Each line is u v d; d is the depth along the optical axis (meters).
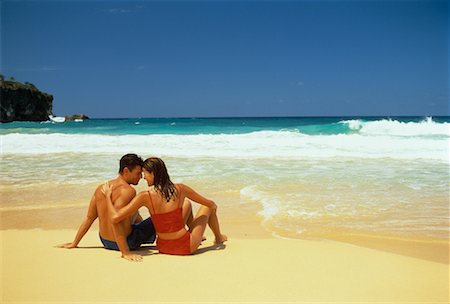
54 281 4.01
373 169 11.57
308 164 12.51
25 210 7.47
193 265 4.50
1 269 4.39
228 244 5.38
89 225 5.21
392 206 7.51
